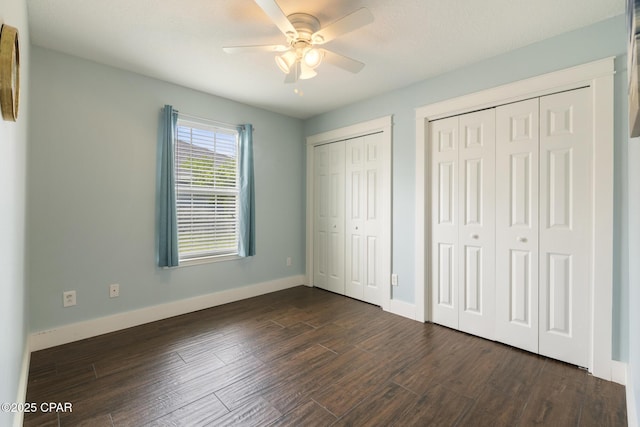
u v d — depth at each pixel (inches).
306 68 84.4
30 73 87.8
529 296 93.8
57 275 96.3
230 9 75.6
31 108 90.5
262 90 127.8
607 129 78.5
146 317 115.2
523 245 94.7
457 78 107.5
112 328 107.0
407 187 122.6
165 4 73.7
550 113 89.3
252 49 79.6
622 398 71.0
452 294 112.0
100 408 67.1
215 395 72.1
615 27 77.9
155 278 118.0
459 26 82.1
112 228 107.3
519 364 86.5
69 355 90.0
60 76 96.4
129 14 77.6
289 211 166.7
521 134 94.7
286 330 109.9
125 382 76.9
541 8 74.5
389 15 77.4
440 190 114.8
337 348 96.1
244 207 142.1
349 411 66.9
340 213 154.6
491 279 101.9
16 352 59.8
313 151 168.2
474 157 105.4
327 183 161.2
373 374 81.4
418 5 73.5
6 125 43.8
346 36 87.0
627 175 75.9
